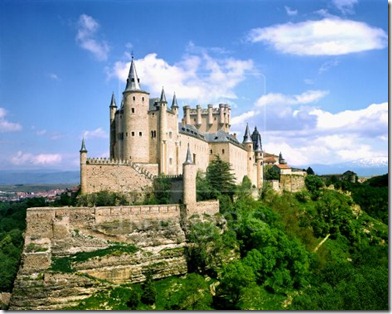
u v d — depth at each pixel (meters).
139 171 144.12
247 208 154.00
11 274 131.88
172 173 159.88
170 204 131.62
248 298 117.44
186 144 169.75
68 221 115.50
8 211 195.50
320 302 119.50
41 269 107.62
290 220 168.62
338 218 179.75
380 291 128.50
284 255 131.38
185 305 109.62
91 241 116.06
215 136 190.50
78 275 107.06
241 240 134.00
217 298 115.81
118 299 107.50
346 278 139.62
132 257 115.38
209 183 153.50
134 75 157.12
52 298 104.12
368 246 175.38
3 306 111.19
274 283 125.50
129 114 155.00
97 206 126.44
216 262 125.38
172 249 123.75
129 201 139.25
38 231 113.50
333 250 164.62
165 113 155.62
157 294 112.00
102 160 142.88
